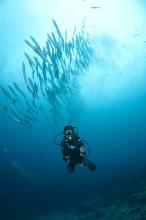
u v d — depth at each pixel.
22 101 20.23
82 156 6.39
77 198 20.00
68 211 15.52
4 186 26.27
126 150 30.36
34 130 25.83
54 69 15.20
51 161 28.11
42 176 27.58
